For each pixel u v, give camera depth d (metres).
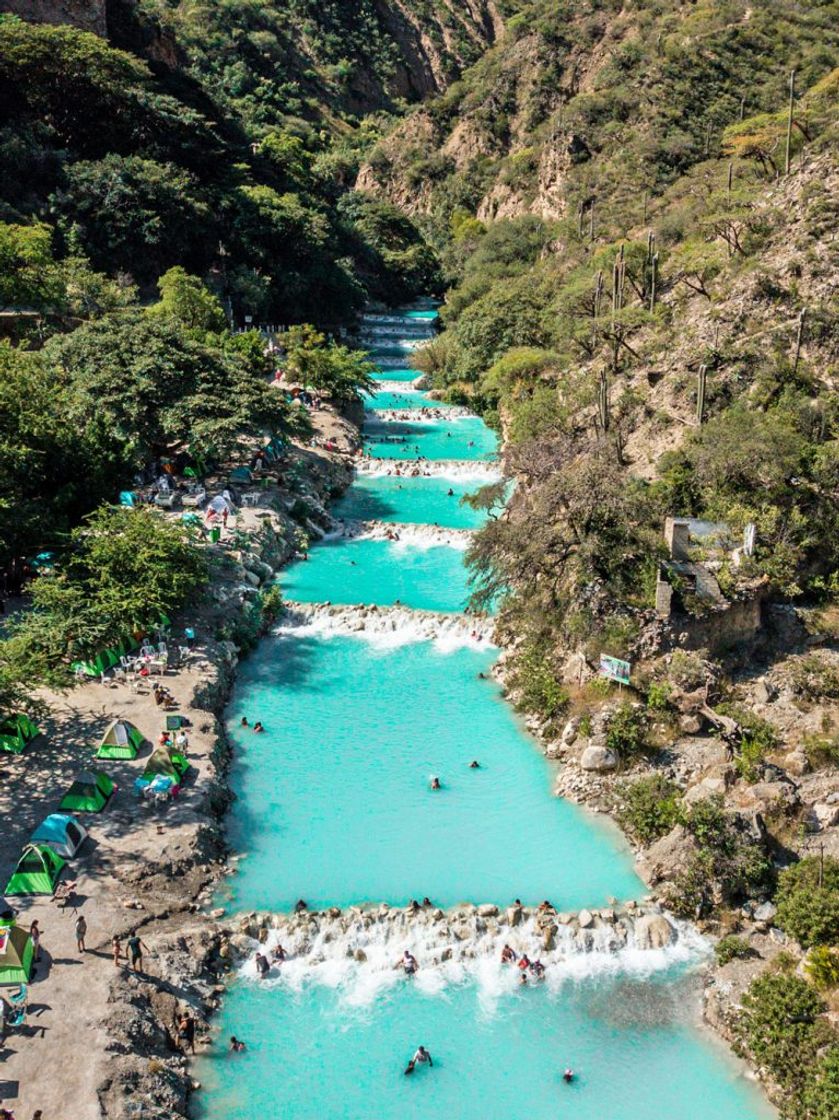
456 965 41.28
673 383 80.62
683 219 125.44
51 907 40.97
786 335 79.25
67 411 79.25
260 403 91.38
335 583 77.44
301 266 181.62
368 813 50.28
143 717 54.53
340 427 116.38
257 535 79.31
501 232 196.00
